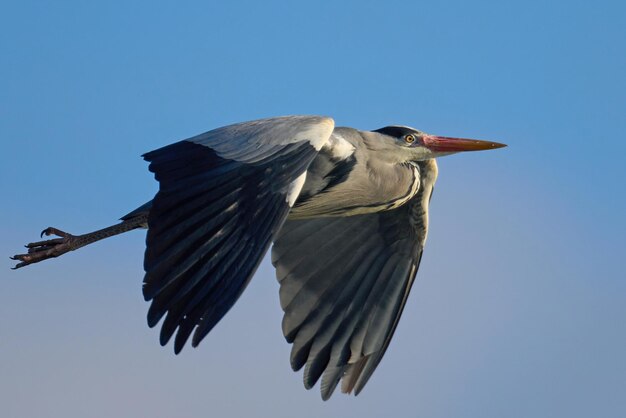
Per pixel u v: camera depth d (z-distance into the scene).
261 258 10.59
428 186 13.73
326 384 13.23
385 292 13.64
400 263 13.73
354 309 13.53
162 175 10.96
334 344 13.37
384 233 13.75
